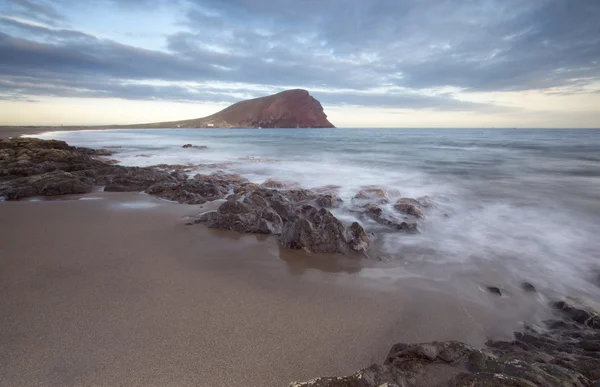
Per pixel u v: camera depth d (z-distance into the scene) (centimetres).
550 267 651
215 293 496
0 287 491
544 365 310
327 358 361
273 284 538
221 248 694
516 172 1808
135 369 331
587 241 796
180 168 1995
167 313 434
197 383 318
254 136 7125
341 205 1107
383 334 412
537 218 984
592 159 2300
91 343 366
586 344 394
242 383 321
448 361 325
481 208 1098
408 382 295
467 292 539
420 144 4188
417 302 497
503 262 671
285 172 1859
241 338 388
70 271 555
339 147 3775
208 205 1056
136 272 560
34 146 2450
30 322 402
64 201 1085
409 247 750
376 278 579
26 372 320
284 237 730
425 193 1312
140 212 958
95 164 1803
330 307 470
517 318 471
